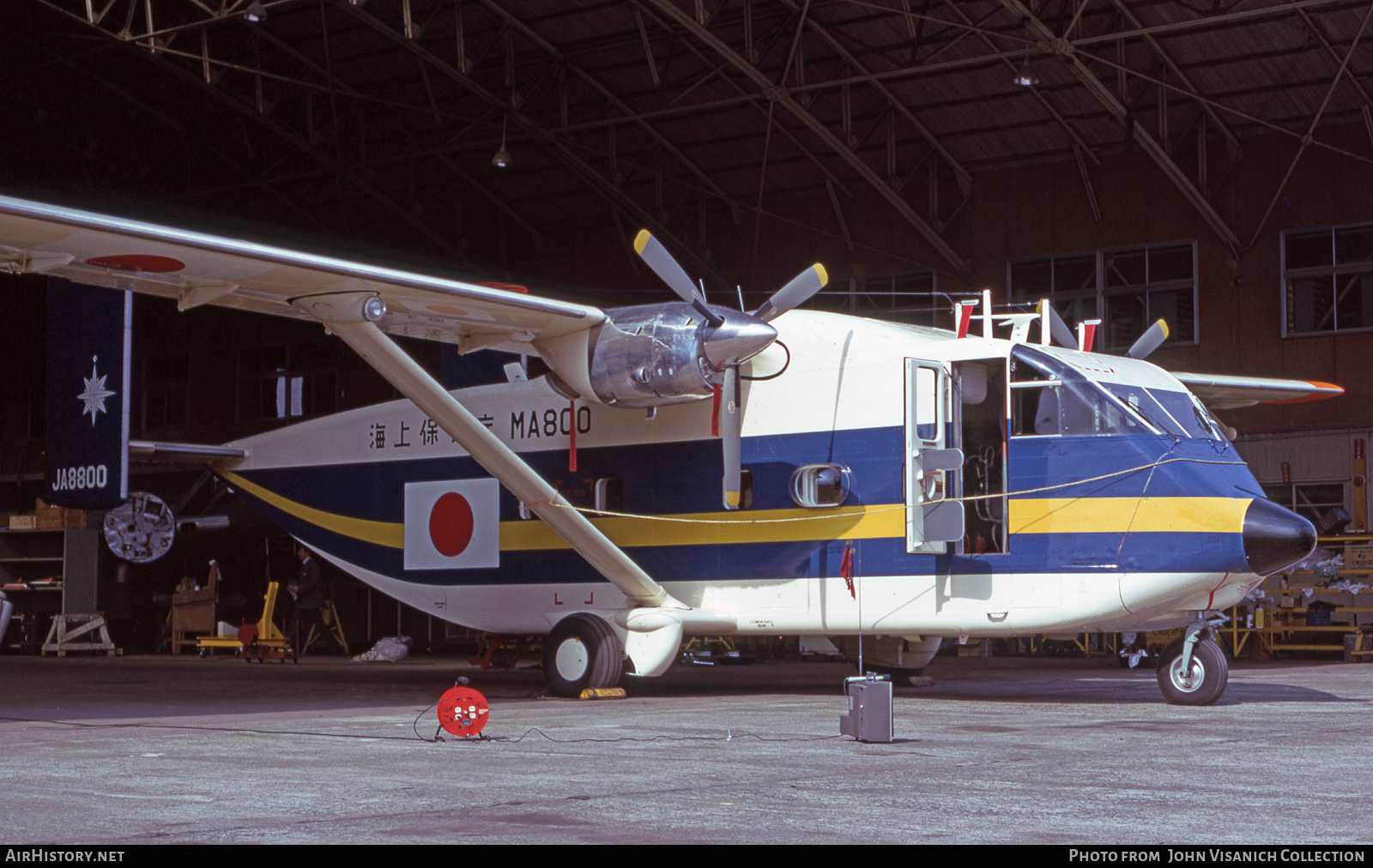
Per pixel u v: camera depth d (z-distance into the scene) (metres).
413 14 23.81
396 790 5.67
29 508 32.91
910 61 22.61
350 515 15.09
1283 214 22.66
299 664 20.88
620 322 11.60
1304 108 22.12
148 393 35.31
